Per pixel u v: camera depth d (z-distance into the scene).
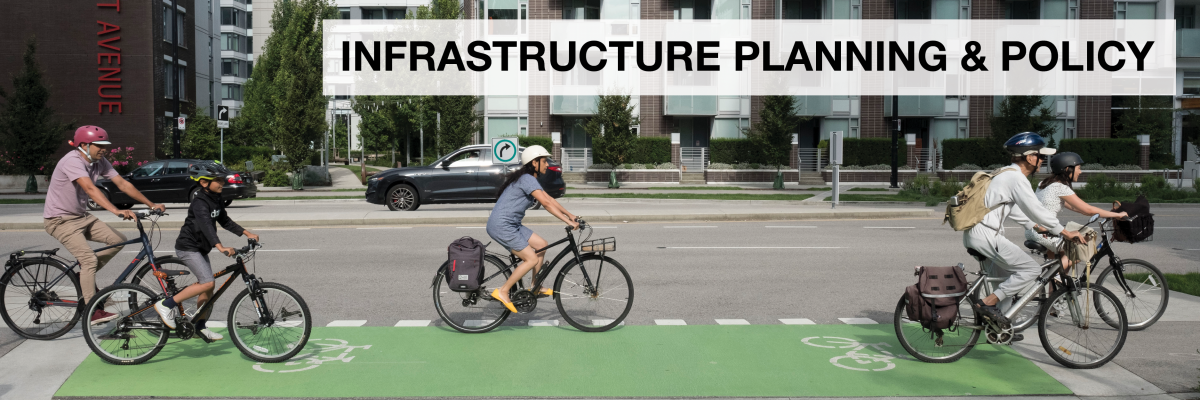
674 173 38.94
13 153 31.58
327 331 6.64
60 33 35.22
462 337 6.43
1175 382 5.14
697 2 41.91
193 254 5.67
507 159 19.14
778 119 37.47
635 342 6.27
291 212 18.47
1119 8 41.41
